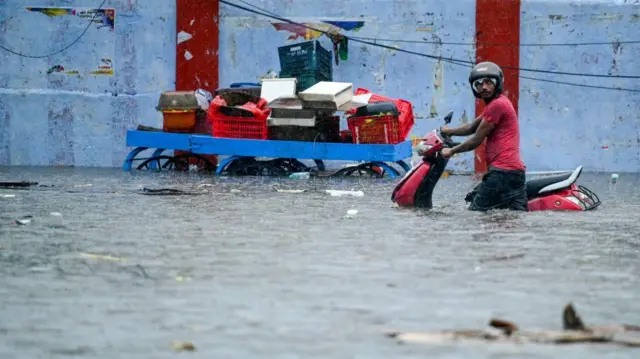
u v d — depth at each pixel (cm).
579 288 1673
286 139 5294
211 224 2622
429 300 1555
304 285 1681
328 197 3647
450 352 1234
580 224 2722
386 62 6206
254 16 6222
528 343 1279
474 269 1864
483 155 6178
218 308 1488
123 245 2170
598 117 6184
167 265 1889
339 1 6191
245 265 1895
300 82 5712
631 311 1487
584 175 5838
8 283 1686
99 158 6297
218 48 6238
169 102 5553
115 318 1414
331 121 5319
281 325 1375
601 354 1230
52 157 6300
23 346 1252
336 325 1377
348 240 2291
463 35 6178
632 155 6194
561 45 6159
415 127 6238
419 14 6178
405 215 2934
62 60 6275
